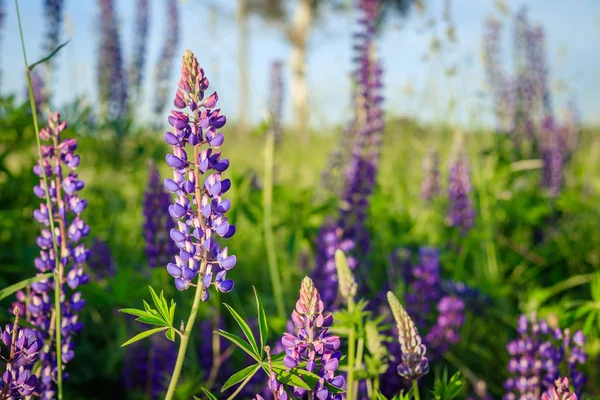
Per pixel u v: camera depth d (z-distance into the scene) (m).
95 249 1.39
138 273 1.40
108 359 1.26
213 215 0.64
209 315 1.27
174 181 0.63
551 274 1.93
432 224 2.12
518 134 2.40
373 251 1.80
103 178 2.11
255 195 1.52
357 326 0.87
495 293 1.55
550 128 2.48
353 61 1.63
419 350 0.72
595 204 2.47
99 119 2.29
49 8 1.98
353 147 1.56
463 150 1.83
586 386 1.17
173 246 1.16
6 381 0.63
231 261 0.63
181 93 0.62
